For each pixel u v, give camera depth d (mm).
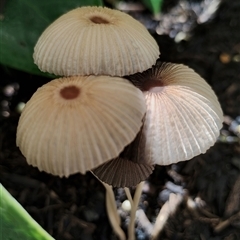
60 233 68
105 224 70
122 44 47
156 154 46
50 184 74
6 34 72
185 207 72
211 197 73
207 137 48
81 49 46
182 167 77
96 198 72
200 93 49
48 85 46
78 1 71
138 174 52
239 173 76
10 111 84
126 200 73
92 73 46
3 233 49
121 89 45
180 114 47
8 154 78
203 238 68
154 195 73
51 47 48
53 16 72
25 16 72
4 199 45
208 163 77
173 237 68
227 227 69
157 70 52
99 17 49
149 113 46
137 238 69
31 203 72
